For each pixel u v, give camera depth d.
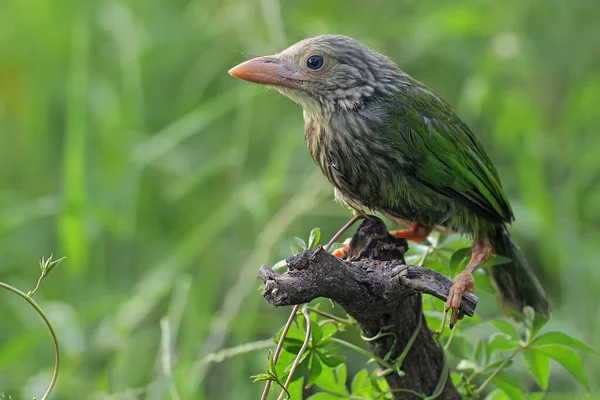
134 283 13.54
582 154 13.87
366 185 8.67
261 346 8.31
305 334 7.02
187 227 13.84
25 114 15.02
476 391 7.88
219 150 14.43
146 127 14.73
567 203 13.49
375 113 8.52
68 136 12.86
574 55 14.10
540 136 13.53
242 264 13.00
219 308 13.04
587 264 12.74
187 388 10.38
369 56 8.73
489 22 14.13
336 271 6.59
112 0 14.20
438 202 8.58
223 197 13.77
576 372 7.61
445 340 8.20
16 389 12.49
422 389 7.44
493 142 14.10
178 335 11.98
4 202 14.51
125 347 11.60
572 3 14.19
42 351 12.66
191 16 15.31
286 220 11.59
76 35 14.43
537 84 13.98
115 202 13.23
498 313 11.73
